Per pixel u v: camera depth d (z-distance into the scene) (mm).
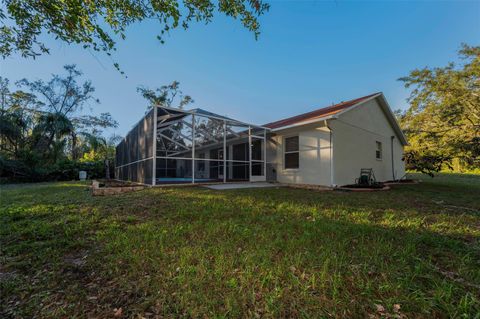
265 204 4688
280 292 1577
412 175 16484
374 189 7477
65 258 2186
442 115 10070
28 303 1519
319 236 2689
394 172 12367
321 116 8547
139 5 3498
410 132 11656
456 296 1557
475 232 2904
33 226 3070
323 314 1384
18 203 4828
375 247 2350
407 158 9820
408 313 1396
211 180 10648
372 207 4484
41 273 1902
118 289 1659
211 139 10234
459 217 3691
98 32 3418
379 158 11094
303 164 9070
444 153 9141
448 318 1355
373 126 10695
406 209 4309
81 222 3303
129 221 3393
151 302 1505
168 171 9516
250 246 2377
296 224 3211
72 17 3141
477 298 1519
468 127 9508
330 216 3715
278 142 10312
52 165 15609
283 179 9945
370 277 1791
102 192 6262
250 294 1566
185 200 5043
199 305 1469
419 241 2561
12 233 2844
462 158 8727
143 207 4305
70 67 19234
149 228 2953
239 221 3326
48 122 16000
